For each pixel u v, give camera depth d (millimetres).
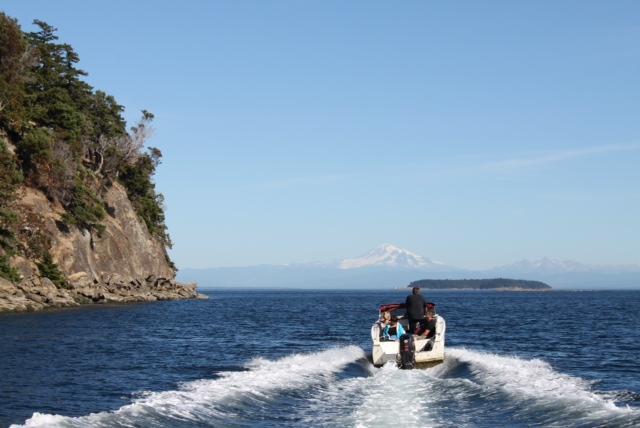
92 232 78875
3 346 27844
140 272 91062
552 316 64312
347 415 14586
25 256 63219
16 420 14062
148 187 102500
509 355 28172
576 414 14039
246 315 62031
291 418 14297
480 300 148125
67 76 87250
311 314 66625
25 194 65812
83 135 84438
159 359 25062
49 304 60312
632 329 44875
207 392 16578
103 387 18281
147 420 13289
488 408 15156
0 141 62500
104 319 47625
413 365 21344
